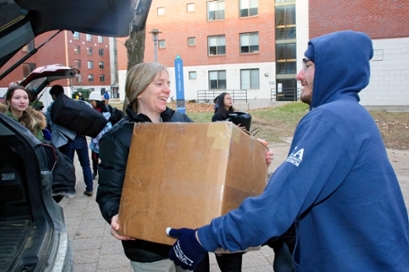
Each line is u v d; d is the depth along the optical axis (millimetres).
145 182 1697
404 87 16844
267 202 1264
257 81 29359
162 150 1689
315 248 1369
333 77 1428
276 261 1963
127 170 1774
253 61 29156
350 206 1306
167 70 2111
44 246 2395
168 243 1610
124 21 2268
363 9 17078
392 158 8445
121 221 1734
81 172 7836
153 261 1929
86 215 4977
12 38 2207
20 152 2678
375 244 1280
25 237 2506
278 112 18422
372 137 1339
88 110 4332
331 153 1278
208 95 30500
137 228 1681
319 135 1299
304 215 1410
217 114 4965
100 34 2535
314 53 1459
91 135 4449
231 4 29391
